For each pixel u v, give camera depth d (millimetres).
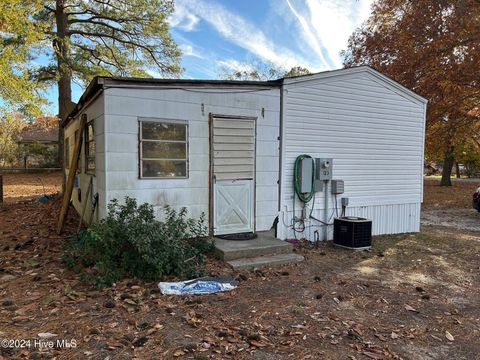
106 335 3045
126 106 5211
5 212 9062
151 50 19609
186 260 4785
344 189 7305
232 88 6023
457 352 3031
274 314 3645
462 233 8336
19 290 3938
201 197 5852
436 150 15641
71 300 3709
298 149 6711
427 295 4379
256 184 6355
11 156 24000
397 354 2955
